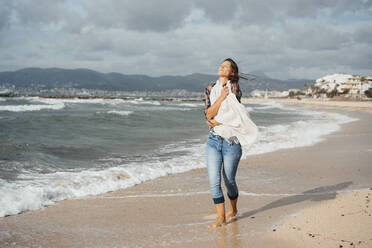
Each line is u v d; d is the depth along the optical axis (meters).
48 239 3.00
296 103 95.50
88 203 4.29
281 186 5.18
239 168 6.80
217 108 3.07
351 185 5.07
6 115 20.53
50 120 16.20
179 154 8.45
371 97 119.62
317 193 4.58
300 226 2.96
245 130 3.08
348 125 18.97
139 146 9.87
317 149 9.63
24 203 4.03
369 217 2.97
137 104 47.88
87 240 2.96
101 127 15.03
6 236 3.06
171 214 3.80
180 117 23.81
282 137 12.21
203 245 2.76
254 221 3.36
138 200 4.44
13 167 6.16
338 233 2.69
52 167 6.41
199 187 5.22
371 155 8.20
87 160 7.37
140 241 2.91
